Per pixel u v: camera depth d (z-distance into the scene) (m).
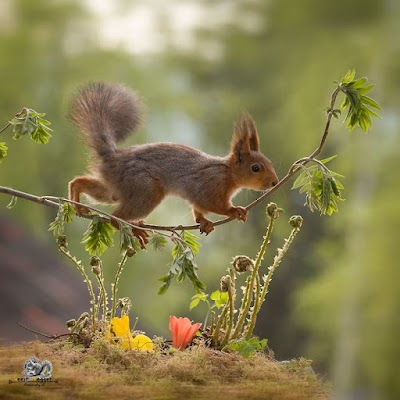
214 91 21.59
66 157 18.34
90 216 4.19
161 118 20.00
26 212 17.66
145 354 3.64
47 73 19.78
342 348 17.31
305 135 19.31
